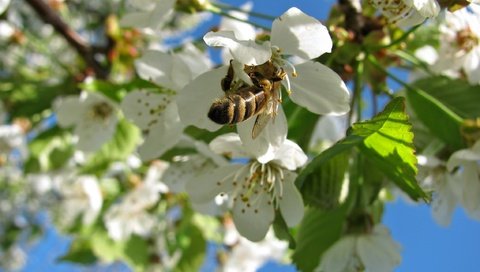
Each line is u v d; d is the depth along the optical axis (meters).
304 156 0.14
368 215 0.17
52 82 0.29
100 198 0.28
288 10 0.13
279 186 0.15
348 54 0.17
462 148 0.17
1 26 0.32
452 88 0.19
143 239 0.30
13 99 0.29
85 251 0.31
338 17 0.17
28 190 0.50
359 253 0.17
